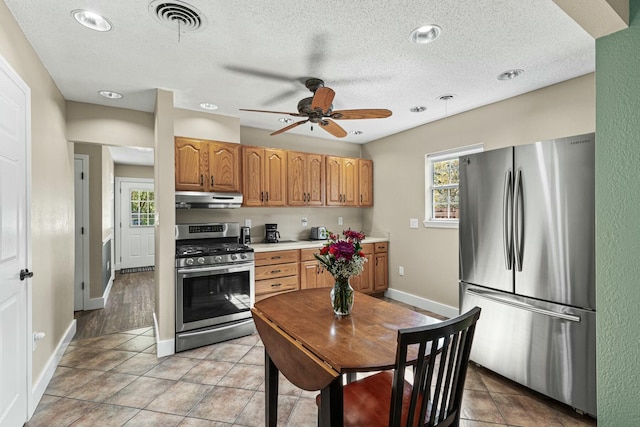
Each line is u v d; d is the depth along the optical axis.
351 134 4.53
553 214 2.14
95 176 4.18
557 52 2.23
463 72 2.55
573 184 2.04
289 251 3.80
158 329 2.93
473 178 2.64
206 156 3.35
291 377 1.47
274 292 3.68
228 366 2.67
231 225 3.84
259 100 3.17
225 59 2.32
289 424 1.95
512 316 2.35
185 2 1.68
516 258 2.33
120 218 6.81
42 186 2.32
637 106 1.18
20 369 1.87
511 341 2.36
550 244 2.15
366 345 1.40
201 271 3.05
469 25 1.91
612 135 1.25
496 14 1.80
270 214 4.38
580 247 2.02
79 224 4.12
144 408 2.09
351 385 1.58
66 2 1.68
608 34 1.25
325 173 4.42
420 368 1.12
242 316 3.32
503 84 2.78
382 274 4.55
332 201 4.48
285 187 4.06
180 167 3.21
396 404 1.12
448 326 1.15
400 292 4.41
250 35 2.01
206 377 2.49
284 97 3.08
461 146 3.56
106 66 2.42
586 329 1.99
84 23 1.86
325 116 2.63
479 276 2.60
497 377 2.51
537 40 2.07
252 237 4.24
